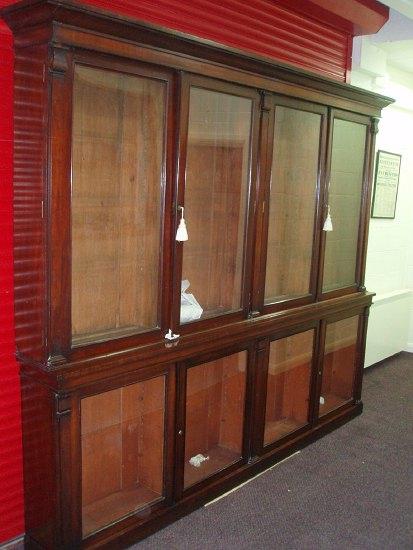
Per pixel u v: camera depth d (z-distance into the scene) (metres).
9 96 1.91
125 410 2.29
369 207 3.37
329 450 3.15
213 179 2.49
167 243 2.12
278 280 2.93
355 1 2.95
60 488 1.91
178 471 2.35
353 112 3.06
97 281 2.09
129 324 2.20
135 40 1.83
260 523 2.41
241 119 2.46
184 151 2.10
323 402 3.48
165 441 2.28
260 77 2.38
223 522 2.41
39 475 2.00
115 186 2.11
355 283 3.40
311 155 2.91
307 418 3.19
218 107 2.36
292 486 2.73
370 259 4.52
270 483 2.75
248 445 2.73
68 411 1.88
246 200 2.50
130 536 2.19
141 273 2.20
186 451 2.56
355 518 2.49
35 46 1.71
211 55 2.10
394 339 4.90
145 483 2.39
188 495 2.44
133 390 2.29
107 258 2.12
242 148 2.49
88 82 1.93
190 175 2.38
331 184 3.14
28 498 2.10
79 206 2.00
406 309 5.02
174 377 2.25
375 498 2.66
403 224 4.92
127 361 2.01
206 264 2.55
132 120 2.12
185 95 2.06
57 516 1.93
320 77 2.66
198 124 2.29
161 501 2.31
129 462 2.36
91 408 2.16
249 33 2.79
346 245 3.38
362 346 3.57
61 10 1.59
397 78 4.45
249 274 2.54
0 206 1.94
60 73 1.67
